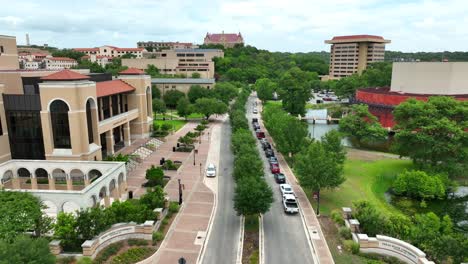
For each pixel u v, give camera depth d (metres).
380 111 97.81
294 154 60.12
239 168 43.19
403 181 45.12
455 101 59.34
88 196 34.38
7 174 45.28
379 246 31.05
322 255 30.55
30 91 55.25
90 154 50.00
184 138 67.94
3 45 65.00
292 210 38.91
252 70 199.38
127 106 74.38
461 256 28.09
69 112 47.50
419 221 33.66
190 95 118.62
